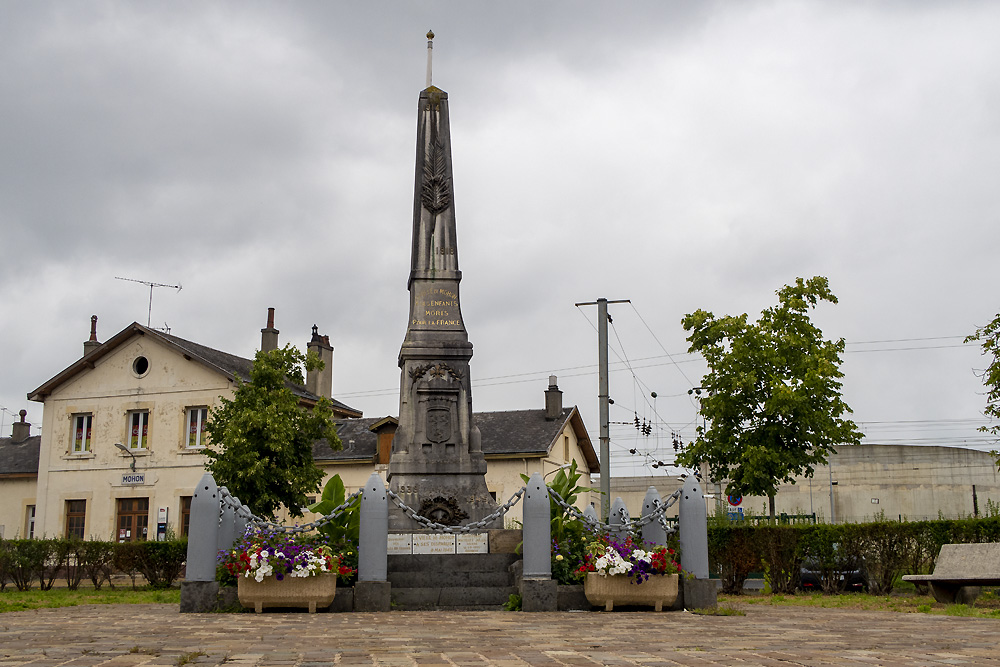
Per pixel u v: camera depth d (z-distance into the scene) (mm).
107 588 25375
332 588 12711
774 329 22422
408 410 17297
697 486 13664
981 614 12523
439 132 18984
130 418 39125
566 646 7742
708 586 13156
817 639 8492
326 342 42406
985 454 48750
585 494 45969
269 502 27594
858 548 18500
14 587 24922
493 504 16875
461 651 7305
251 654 7051
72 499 39062
